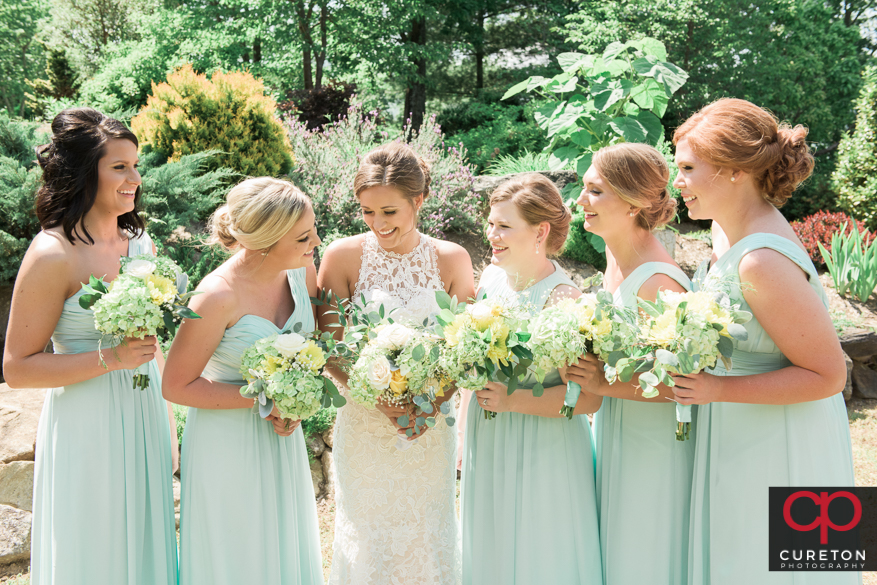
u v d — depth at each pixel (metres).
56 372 2.05
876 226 8.45
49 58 19.09
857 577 1.98
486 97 18.66
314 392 2.00
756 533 1.97
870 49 17.67
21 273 2.10
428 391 2.15
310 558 2.40
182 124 7.15
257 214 2.01
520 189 2.35
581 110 6.44
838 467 1.97
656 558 2.18
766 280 1.83
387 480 2.45
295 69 17.33
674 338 1.77
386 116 18.73
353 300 2.59
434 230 6.84
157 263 2.11
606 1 13.85
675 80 6.12
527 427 2.29
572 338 1.93
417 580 2.44
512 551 2.30
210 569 2.16
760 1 13.45
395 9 15.41
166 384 2.11
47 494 2.17
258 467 2.19
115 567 2.14
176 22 16.70
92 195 2.18
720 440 2.04
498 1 19.66
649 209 2.18
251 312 2.20
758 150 1.89
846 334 5.75
